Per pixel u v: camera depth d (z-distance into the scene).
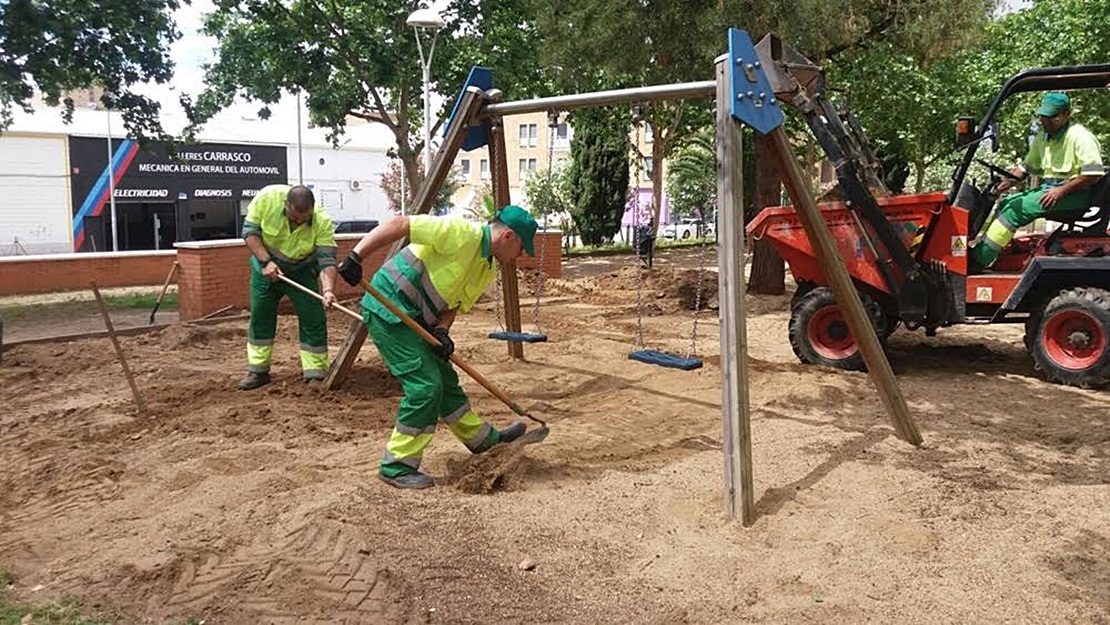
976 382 7.93
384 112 20.88
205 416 6.51
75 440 6.05
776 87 5.24
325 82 20.19
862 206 7.87
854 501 4.91
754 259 14.08
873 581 3.97
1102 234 8.14
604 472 5.40
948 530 4.52
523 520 4.59
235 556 4.13
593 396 7.40
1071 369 7.69
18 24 12.90
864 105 20.91
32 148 35.03
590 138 33.78
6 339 10.45
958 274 8.08
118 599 3.78
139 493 5.00
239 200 40.59
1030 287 7.76
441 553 4.15
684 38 11.29
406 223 4.95
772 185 13.99
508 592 3.86
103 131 36.75
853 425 6.46
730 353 4.58
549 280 16.22
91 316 12.70
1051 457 5.76
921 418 6.66
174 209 39.06
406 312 5.05
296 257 7.34
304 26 19.38
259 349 7.46
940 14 11.86
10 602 3.76
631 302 13.67
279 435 6.06
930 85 22.88
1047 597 3.83
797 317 8.60
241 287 12.10
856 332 5.86
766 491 5.07
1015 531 4.50
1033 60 20.61
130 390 7.52
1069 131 7.95
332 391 7.33
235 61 20.19
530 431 5.93
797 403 7.07
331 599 3.76
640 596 3.86
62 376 8.23
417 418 4.98
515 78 20.84
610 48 11.73
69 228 36.31
